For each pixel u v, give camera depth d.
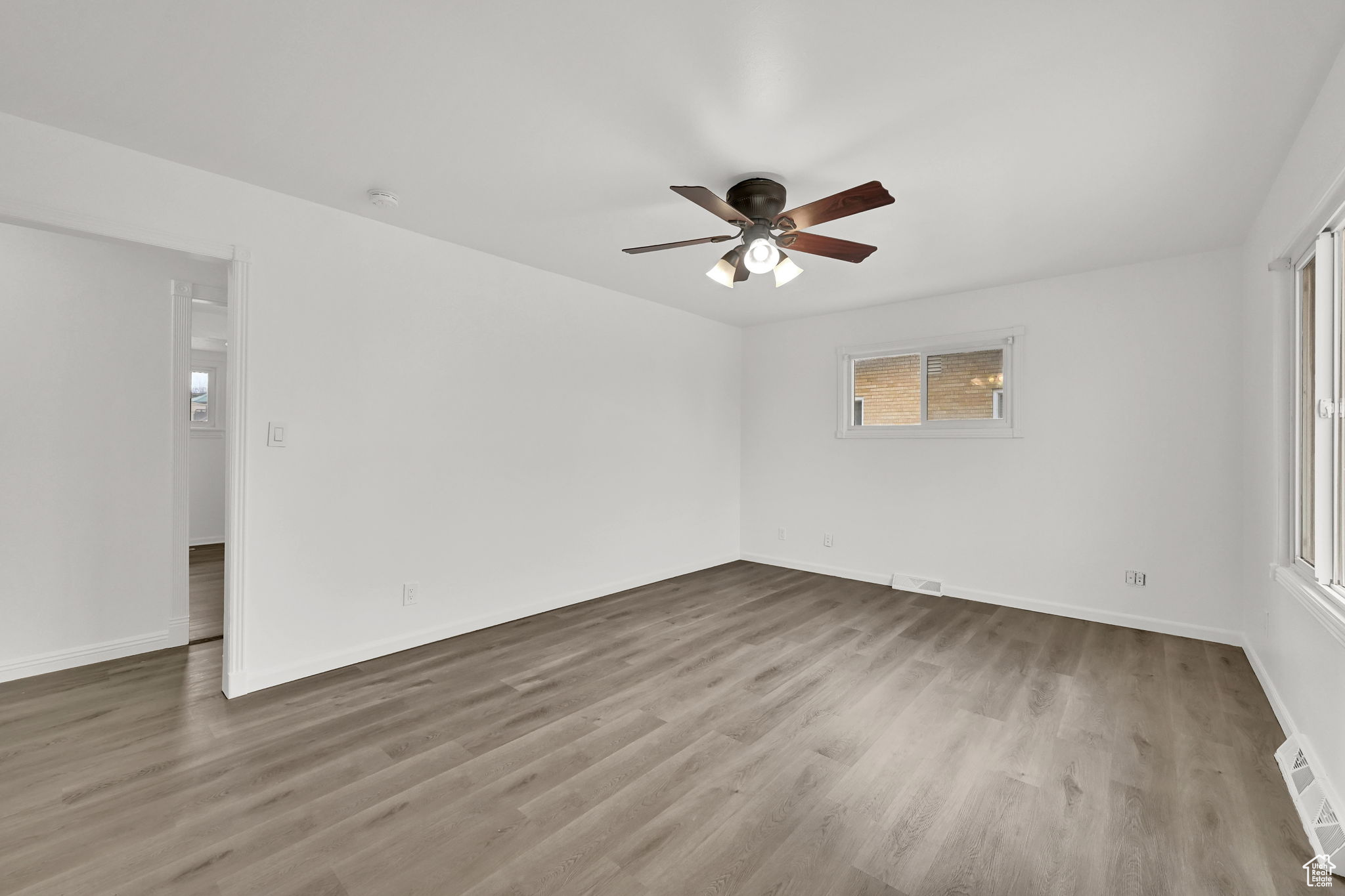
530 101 2.11
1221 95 2.02
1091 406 4.09
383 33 1.76
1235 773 2.16
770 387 5.82
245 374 2.79
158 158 2.53
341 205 3.04
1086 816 1.91
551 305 4.20
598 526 4.59
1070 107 2.10
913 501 4.90
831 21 1.68
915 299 4.84
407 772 2.15
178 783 2.06
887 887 1.61
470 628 3.74
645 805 1.96
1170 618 3.80
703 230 3.37
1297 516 2.57
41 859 1.68
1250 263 3.26
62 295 3.10
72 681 2.94
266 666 2.88
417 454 3.46
